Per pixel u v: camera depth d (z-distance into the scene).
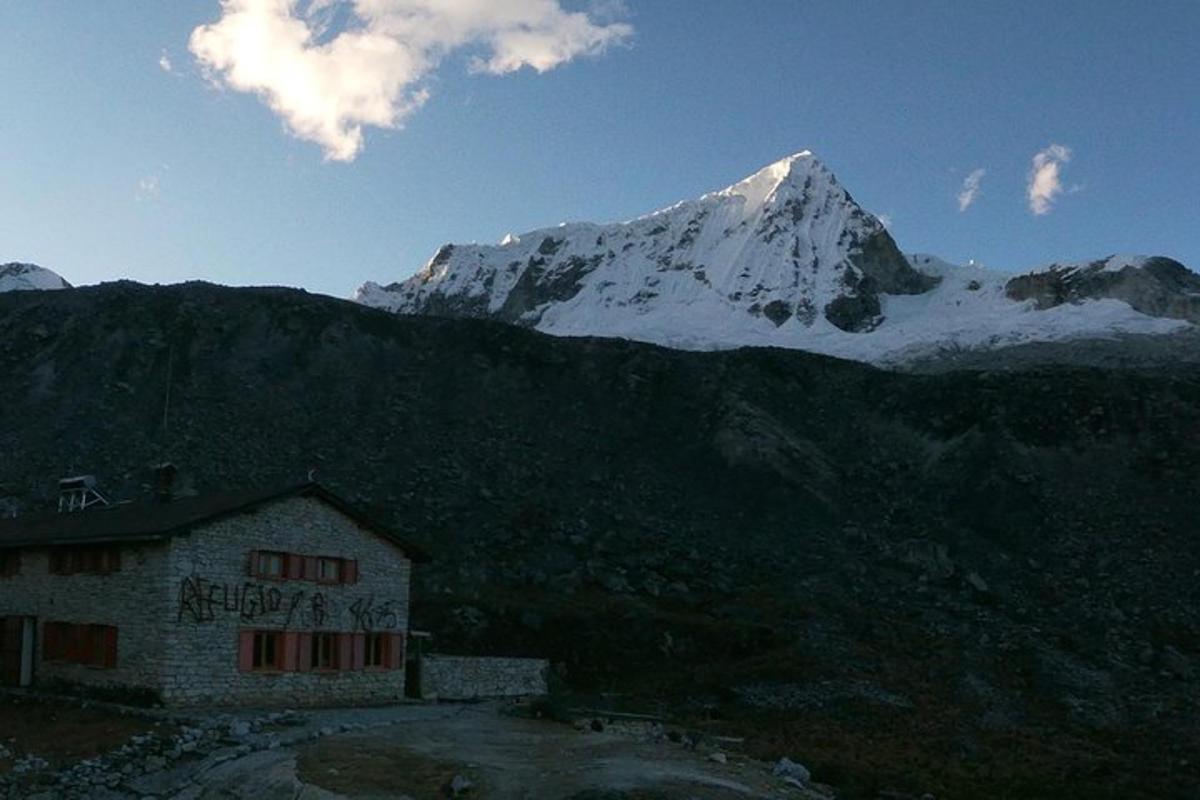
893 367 136.12
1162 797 36.62
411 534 65.88
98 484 67.50
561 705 37.00
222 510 33.00
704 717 43.75
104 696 32.53
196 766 25.28
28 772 24.94
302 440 79.44
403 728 30.36
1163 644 57.38
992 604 62.28
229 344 92.38
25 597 36.22
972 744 42.69
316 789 22.48
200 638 32.12
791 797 24.12
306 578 35.72
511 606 53.94
